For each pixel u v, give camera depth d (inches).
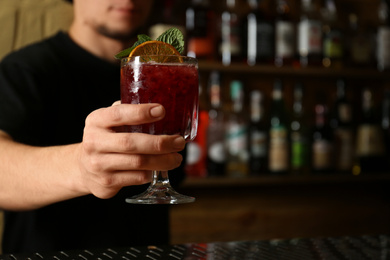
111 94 48.8
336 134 72.0
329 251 32.9
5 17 65.0
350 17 75.8
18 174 33.3
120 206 47.0
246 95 72.6
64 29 67.4
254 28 67.4
